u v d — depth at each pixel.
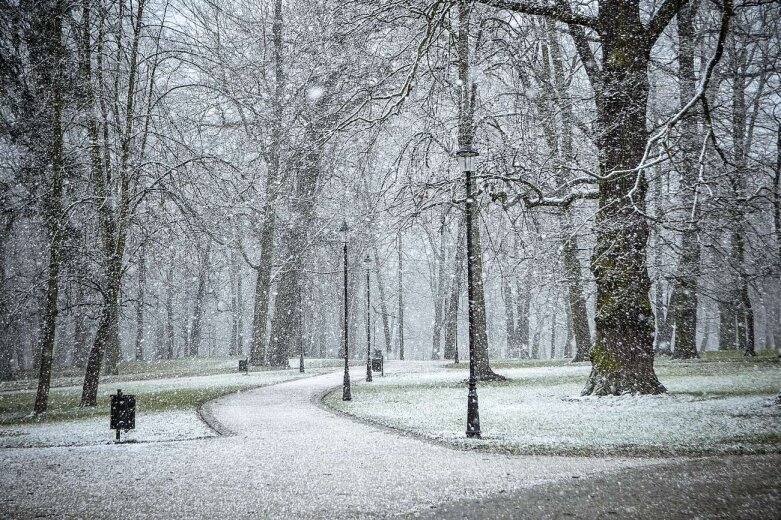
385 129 20.62
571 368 29.05
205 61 24.84
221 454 10.26
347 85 21.06
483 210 21.66
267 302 40.34
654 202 17.73
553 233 19.39
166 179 21.73
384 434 12.21
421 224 22.31
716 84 17.48
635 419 12.09
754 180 16.39
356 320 60.06
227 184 23.62
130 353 69.69
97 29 21.92
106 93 21.75
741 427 10.48
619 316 15.76
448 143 22.39
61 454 10.80
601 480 7.21
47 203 19.95
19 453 11.13
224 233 27.69
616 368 15.74
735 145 18.05
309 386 25.80
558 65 24.58
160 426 14.67
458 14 19.73
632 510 5.77
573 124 19.33
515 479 7.65
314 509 6.46
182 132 24.23
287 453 10.18
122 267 21.80
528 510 6.05
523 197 16.83
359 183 23.91
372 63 19.91
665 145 12.78
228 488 7.59
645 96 16.45
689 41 19.61
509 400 17.14
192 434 13.14
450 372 32.41
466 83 21.19
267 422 14.80
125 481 8.23
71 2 19.80
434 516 6.03
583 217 20.16
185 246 24.39
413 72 16.69
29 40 18.53
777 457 8.10
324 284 59.09
